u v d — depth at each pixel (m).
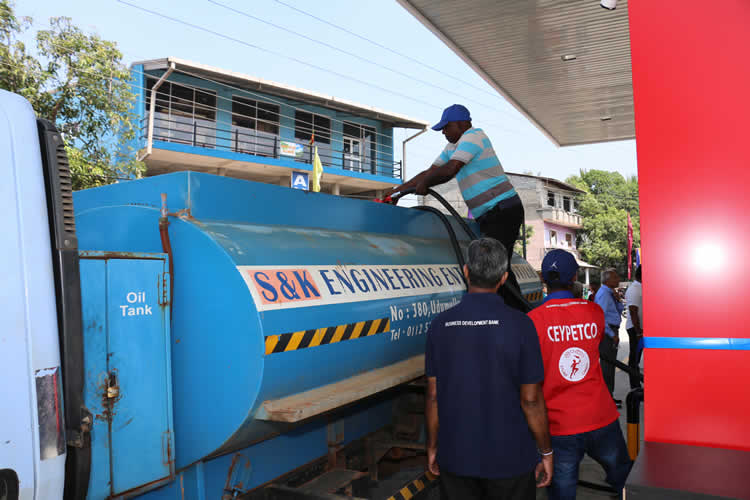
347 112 25.36
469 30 6.83
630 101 9.50
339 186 26.25
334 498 2.73
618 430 3.14
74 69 13.02
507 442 2.44
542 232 49.66
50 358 1.83
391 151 27.58
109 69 13.52
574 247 56.31
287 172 23.30
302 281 2.79
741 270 2.00
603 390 3.10
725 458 1.93
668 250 2.10
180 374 2.58
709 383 2.04
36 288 1.83
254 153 22.59
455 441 2.49
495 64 7.91
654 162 2.12
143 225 2.69
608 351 6.70
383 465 4.11
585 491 4.32
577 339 3.01
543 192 50.66
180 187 2.65
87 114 13.45
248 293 2.44
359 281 3.22
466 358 2.50
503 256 2.59
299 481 3.10
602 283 6.93
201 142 20.97
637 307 7.82
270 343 2.43
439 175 4.06
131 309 2.35
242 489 2.73
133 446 2.31
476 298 2.59
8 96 1.90
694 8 2.08
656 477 1.79
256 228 2.88
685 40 2.09
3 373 1.70
